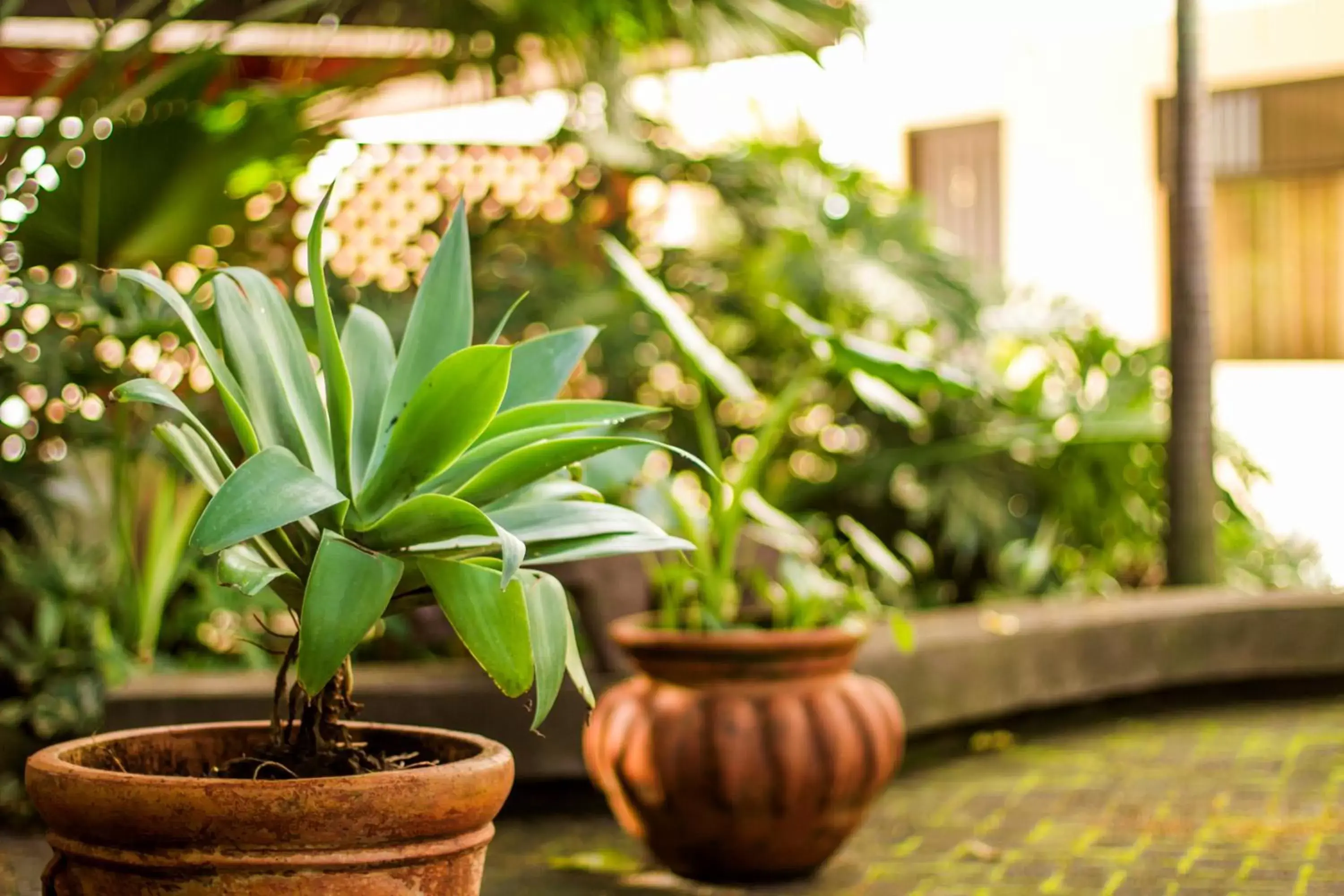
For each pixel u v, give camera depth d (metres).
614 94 6.46
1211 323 6.42
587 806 4.45
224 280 1.91
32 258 4.42
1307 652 6.05
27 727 4.50
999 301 7.04
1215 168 8.98
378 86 5.04
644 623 3.87
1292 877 3.54
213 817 1.63
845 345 3.85
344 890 1.67
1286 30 8.61
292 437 1.89
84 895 1.72
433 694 4.25
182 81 4.54
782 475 6.45
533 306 6.20
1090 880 3.55
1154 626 5.77
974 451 6.22
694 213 7.08
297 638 1.89
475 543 1.85
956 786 4.67
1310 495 8.69
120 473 4.72
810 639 3.47
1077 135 9.14
